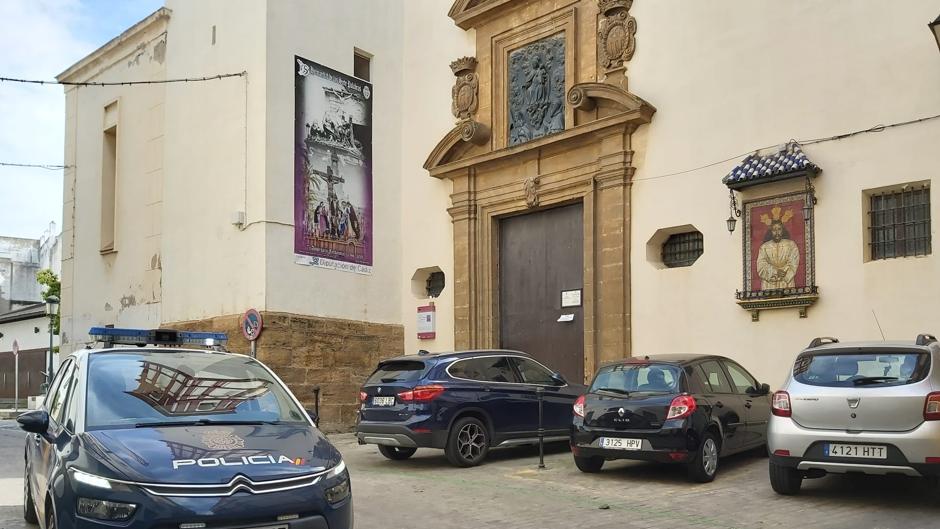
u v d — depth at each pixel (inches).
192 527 189.0
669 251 595.8
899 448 300.5
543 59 679.1
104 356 259.3
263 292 661.9
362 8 764.6
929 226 463.2
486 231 716.0
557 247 674.2
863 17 494.3
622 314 595.5
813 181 505.0
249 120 690.8
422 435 444.8
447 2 763.4
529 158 678.5
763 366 518.3
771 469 341.1
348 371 715.4
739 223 538.0
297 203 692.1
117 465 199.3
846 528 287.3
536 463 466.9
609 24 627.2
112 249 872.3
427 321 748.0
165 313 777.6
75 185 959.0
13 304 2158.0
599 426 399.5
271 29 687.1
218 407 246.8
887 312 468.1
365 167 754.2
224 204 710.5
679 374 394.3
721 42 561.0
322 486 207.5
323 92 722.8
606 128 610.5
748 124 541.0
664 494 360.8
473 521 316.8
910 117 470.3
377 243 757.9
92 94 940.6
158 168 808.3
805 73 516.7
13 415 1091.3
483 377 474.9
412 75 788.0
